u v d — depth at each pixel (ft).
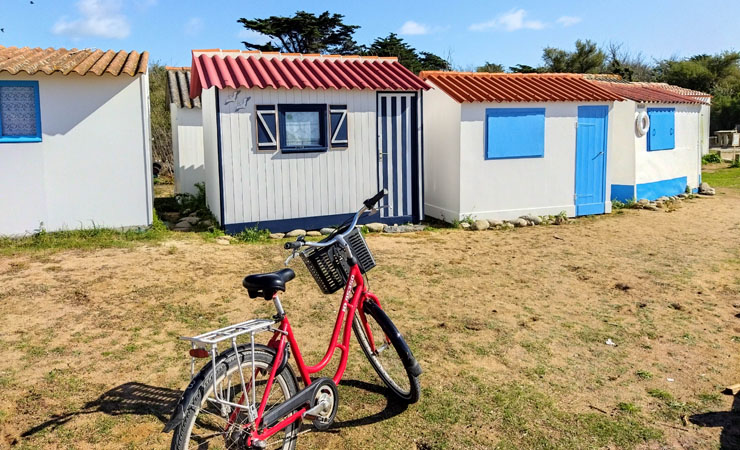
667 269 25.82
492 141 35.96
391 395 13.99
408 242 31.12
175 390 13.99
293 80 32.07
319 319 18.93
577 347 17.04
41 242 27.71
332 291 12.53
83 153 29.68
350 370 15.25
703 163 78.64
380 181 34.86
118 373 14.80
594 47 166.30
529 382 14.74
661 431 12.50
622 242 31.50
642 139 44.14
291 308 19.95
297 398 10.84
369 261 13.25
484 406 13.48
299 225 33.06
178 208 41.19
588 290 22.68
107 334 17.33
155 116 72.69
